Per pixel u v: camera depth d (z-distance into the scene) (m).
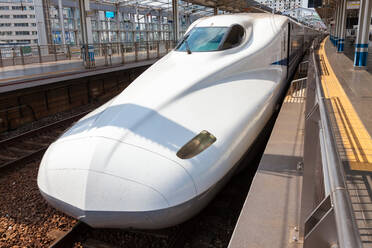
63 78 10.44
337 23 24.44
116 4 26.11
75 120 8.80
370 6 9.86
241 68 4.68
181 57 4.84
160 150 2.96
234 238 2.27
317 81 3.26
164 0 26.16
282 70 5.85
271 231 2.33
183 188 2.77
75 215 2.87
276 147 3.87
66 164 3.00
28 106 8.95
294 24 8.38
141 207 2.66
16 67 13.96
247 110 3.90
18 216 4.08
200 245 3.38
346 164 3.36
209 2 19.75
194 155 3.00
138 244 3.39
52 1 26.70
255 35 5.42
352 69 10.53
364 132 4.27
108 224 2.85
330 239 1.20
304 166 2.29
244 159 4.14
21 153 6.41
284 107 5.80
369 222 2.50
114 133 3.13
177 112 3.47
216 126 3.43
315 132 2.26
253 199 2.73
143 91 3.86
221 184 3.25
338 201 1.09
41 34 26.33
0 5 67.44
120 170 2.81
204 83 4.05
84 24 13.67
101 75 12.21
